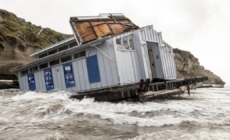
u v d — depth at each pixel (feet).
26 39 129.29
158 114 22.30
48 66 48.01
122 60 36.99
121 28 51.72
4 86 66.69
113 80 35.96
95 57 38.70
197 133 14.76
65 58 44.09
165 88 39.86
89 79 39.58
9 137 14.48
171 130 15.57
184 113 22.26
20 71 56.75
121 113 24.27
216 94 49.34
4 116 21.93
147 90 33.37
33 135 14.78
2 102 30.58
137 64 40.37
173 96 44.45
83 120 19.43
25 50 105.60
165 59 48.57
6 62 87.35
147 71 40.78
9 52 93.20
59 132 15.25
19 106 26.53
